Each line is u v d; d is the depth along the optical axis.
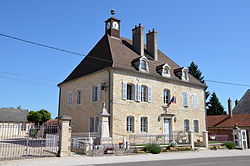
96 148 15.88
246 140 23.00
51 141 17.38
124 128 19.94
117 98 19.88
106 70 20.53
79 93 24.23
